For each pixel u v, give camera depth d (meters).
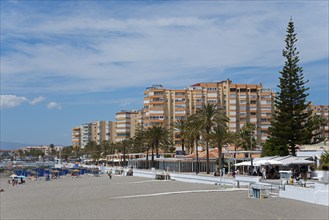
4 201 43.38
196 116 75.88
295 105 68.94
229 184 55.94
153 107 143.62
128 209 33.19
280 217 28.27
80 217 29.44
